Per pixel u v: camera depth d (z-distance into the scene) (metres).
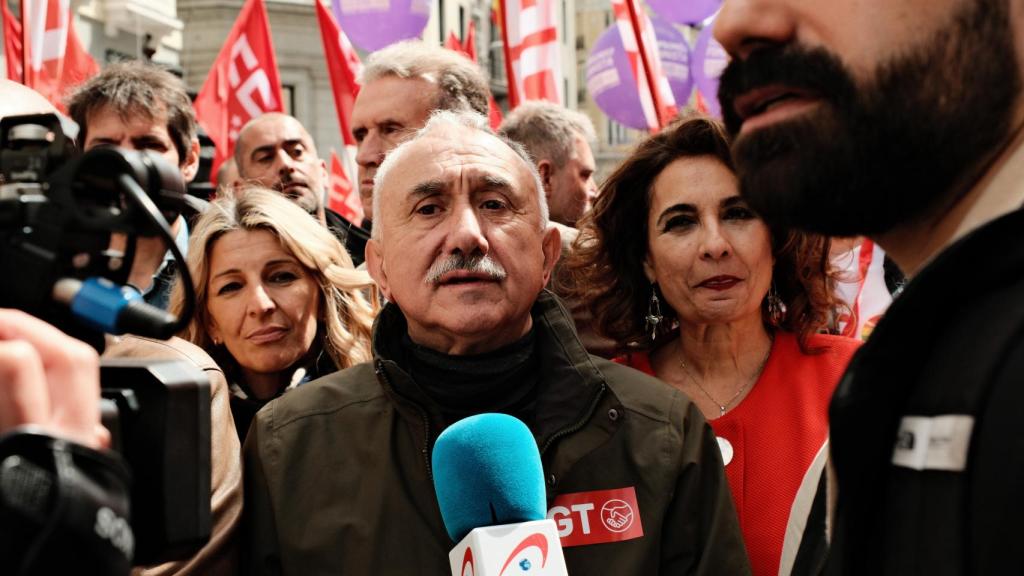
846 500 0.91
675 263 2.52
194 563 1.80
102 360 1.08
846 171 0.95
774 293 2.62
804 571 1.75
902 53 0.92
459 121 2.17
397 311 2.21
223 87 6.08
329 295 2.89
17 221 0.91
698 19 6.39
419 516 1.92
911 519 0.83
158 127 3.97
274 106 6.17
